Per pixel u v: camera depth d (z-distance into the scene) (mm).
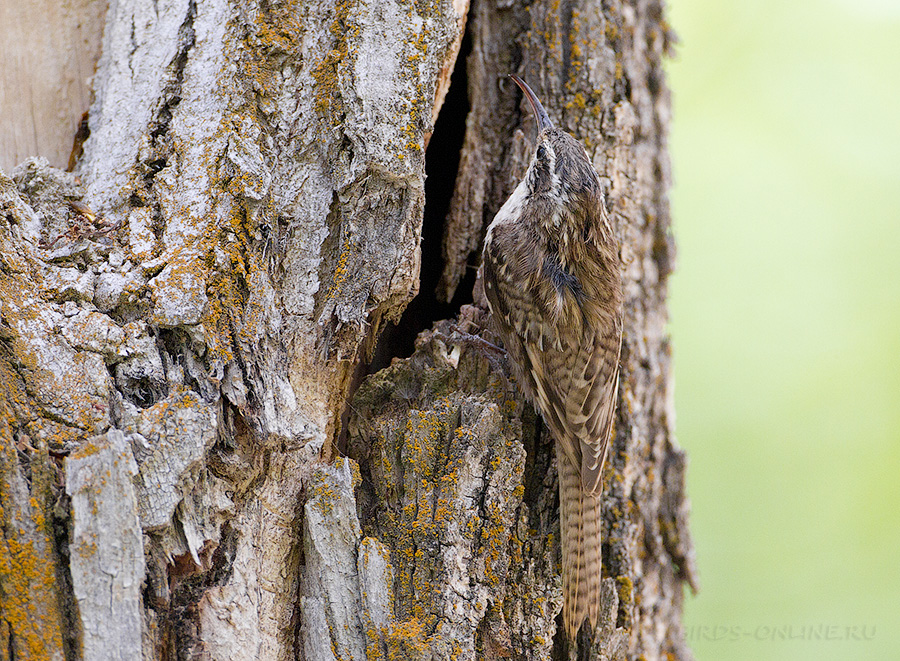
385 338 2891
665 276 3277
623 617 2785
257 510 2189
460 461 2369
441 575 2266
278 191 2383
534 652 2416
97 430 1987
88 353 2064
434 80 2545
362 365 2695
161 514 1956
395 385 2650
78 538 1869
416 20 2523
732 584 4031
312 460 2311
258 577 2160
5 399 1946
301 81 2467
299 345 2352
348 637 2154
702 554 4086
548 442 2904
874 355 4262
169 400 2043
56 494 1895
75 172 2553
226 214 2266
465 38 3092
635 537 2908
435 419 2441
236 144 2326
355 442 2559
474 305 3178
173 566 2002
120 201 2365
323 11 2500
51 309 2098
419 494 2367
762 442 4234
